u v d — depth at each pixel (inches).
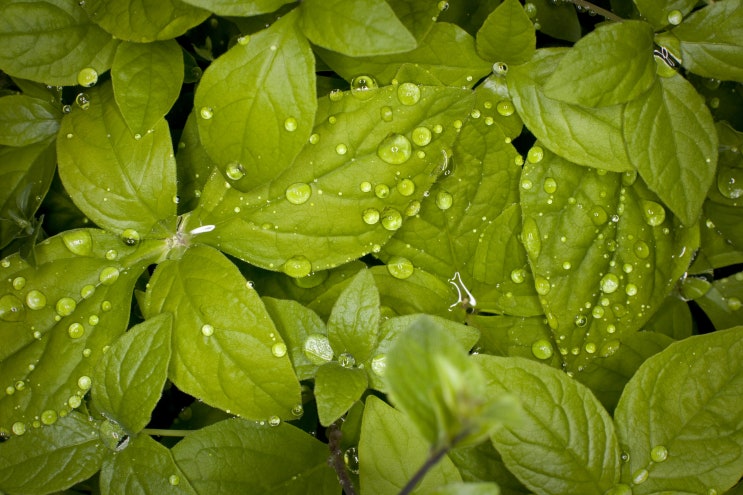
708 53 10.3
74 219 10.9
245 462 10.0
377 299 9.8
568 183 10.5
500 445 9.7
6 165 10.5
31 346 10.1
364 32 9.5
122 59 10.2
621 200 10.5
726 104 11.1
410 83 10.1
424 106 10.0
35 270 10.2
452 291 10.6
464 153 10.6
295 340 10.1
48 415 10.0
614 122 10.3
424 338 7.9
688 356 9.9
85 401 10.2
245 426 10.1
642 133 10.2
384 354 9.9
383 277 10.6
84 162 10.2
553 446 9.7
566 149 10.4
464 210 10.6
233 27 11.2
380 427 9.5
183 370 9.9
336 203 10.1
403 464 9.5
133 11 10.2
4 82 10.9
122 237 10.3
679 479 9.7
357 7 9.5
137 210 10.2
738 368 9.8
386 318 10.4
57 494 10.3
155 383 9.8
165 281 10.1
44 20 10.2
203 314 9.9
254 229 10.2
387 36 9.5
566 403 9.7
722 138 10.8
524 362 9.7
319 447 10.2
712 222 10.9
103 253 10.3
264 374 9.8
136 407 9.8
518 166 10.6
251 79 9.8
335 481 10.1
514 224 10.6
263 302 10.1
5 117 10.5
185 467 10.0
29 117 10.6
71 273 10.2
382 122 10.1
